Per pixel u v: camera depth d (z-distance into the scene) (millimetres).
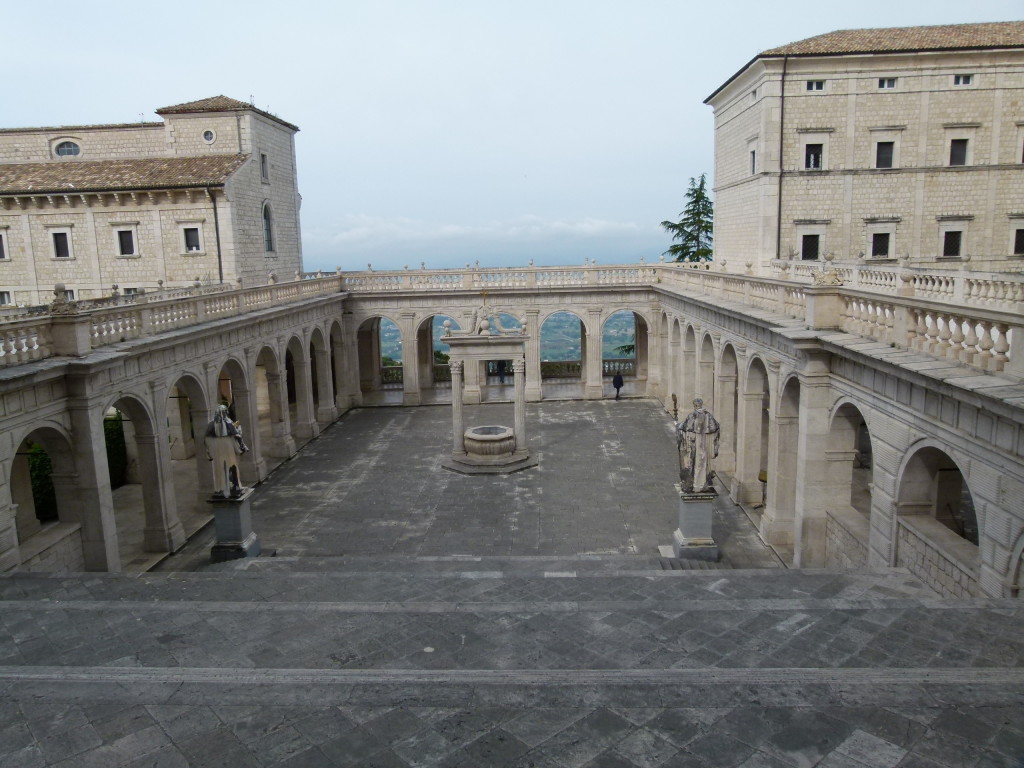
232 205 37281
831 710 7145
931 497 14102
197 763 6609
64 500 18188
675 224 64500
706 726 6930
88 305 23469
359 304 42750
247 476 28359
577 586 13305
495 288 42312
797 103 34344
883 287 18953
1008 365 11023
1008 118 33938
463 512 24797
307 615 10539
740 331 24500
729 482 27719
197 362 23922
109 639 9930
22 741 6980
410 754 6648
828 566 17984
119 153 41000
